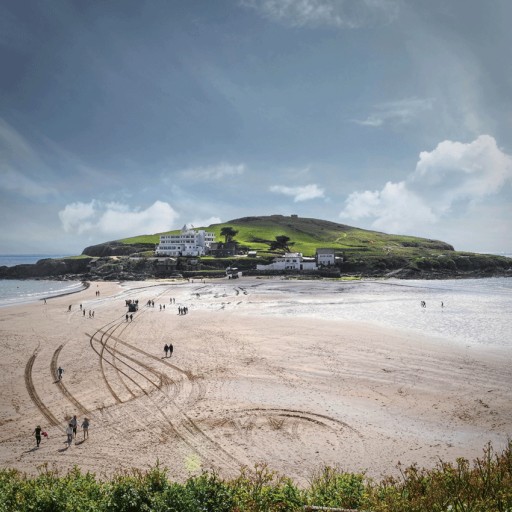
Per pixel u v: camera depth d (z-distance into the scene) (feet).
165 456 79.77
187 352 161.27
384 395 112.68
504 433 89.30
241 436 88.17
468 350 160.66
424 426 93.20
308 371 134.51
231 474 72.69
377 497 36.11
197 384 122.31
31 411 102.99
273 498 40.75
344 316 252.62
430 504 31.81
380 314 260.83
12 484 47.98
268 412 101.04
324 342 176.35
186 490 43.68
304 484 68.54
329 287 463.83
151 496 44.04
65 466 76.28
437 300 341.21
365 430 91.15
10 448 83.76
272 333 197.06
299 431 90.63
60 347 171.53
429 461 77.61
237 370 136.05
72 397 112.37
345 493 40.24
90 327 218.79
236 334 195.52
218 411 101.76
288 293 399.44
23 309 292.20
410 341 177.17
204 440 86.33
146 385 121.90
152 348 168.86
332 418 97.55
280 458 78.74
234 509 39.11
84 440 87.15
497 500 30.42
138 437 88.12
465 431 90.58
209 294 392.88
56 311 280.92
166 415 99.55
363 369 136.36
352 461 77.66
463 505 30.32
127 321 237.86
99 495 46.03
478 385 119.85
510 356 151.23
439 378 126.72
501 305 307.17
